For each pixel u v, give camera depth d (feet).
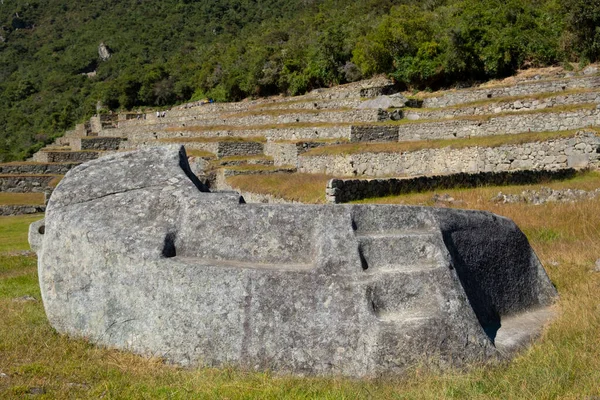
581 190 50.39
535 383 13.58
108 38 384.88
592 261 28.71
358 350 14.58
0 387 13.51
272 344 15.07
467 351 14.76
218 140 113.29
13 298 26.23
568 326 17.90
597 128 71.67
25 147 207.92
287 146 96.07
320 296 15.14
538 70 110.73
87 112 257.96
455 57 117.70
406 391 13.34
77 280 17.49
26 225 81.15
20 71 373.61
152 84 250.57
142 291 16.37
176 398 13.10
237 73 191.01
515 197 49.96
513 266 20.92
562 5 111.45
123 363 15.55
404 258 16.31
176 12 414.62
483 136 81.35
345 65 155.02
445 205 49.01
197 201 17.56
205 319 15.58
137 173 18.97
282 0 395.96
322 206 16.87
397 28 130.52
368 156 80.12
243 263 16.35
